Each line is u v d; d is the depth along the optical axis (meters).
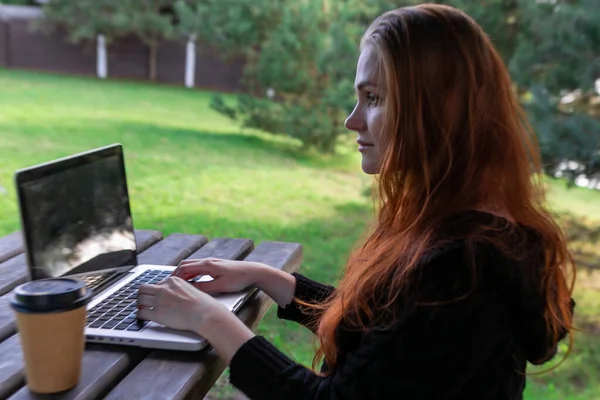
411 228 1.05
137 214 5.13
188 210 5.41
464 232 1.00
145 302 1.24
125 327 1.23
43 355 1.00
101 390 1.07
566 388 3.19
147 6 12.69
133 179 6.15
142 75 13.80
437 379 0.97
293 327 3.71
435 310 0.96
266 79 8.03
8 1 14.88
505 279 0.97
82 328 1.04
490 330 0.96
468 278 0.96
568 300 1.17
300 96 8.15
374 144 1.17
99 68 13.76
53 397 1.01
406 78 1.05
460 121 1.05
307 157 8.08
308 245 4.95
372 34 1.12
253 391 1.10
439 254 0.98
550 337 1.08
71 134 7.92
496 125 1.06
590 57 3.90
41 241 1.34
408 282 0.99
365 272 1.09
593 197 6.06
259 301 1.55
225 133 9.02
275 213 5.67
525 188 1.09
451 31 1.05
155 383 1.08
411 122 1.06
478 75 1.05
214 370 1.20
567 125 3.85
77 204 1.48
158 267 1.69
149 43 13.18
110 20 12.83
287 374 1.08
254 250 2.01
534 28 4.23
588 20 3.76
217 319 1.17
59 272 1.39
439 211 1.05
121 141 7.80
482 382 0.98
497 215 1.03
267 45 8.13
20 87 11.32
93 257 1.52
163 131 8.76
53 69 13.68
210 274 1.50
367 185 5.98
